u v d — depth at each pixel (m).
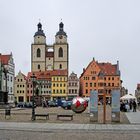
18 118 42.75
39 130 27.86
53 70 188.00
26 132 26.36
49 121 37.97
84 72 178.25
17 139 21.88
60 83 181.62
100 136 24.02
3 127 30.03
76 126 31.83
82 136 23.94
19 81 178.25
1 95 84.94
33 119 39.75
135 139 22.39
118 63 181.88
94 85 176.50
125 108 68.12
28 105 95.50
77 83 180.88
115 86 176.12
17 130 27.73
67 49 191.00
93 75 176.88
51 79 182.12
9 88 126.38
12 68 131.88
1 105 79.75
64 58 190.12
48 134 25.11
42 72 187.38
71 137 23.27
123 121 38.69
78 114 54.97
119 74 176.62
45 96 181.88
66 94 180.50
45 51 192.75
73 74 181.75
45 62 192.12
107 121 38.22
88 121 38.31
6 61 126.00
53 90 181.62
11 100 128.12
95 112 37.38
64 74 182.12
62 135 24.50
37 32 193.88
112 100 36.84
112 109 36.88
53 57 191.62
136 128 30.12
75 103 56.88
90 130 28.30
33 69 191.88
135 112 65.50
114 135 24.73
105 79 177.38
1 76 108.81
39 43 192.88
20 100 177.62
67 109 79.56
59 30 192.50
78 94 181.00
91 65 178.00
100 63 183.88
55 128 29.64
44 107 98.44
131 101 81.44
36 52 192.88
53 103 108.81
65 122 36.72
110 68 180.38
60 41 191.00
